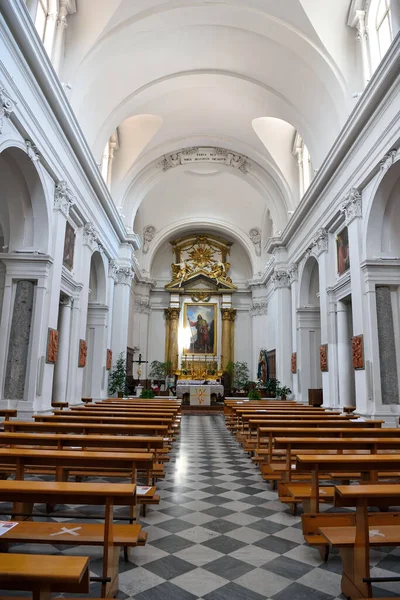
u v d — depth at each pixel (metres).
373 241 9.33
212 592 2.79
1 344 8.56
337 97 10.70
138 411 7.80
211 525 4.08
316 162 13.05
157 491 5.35
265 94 13.13
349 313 11.73
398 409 8.70
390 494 2.36
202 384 21.27
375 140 8.75
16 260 8.84
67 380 11.24
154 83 12.77
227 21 10.77
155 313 25.88
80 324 11.73
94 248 13.12
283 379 16.80
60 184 9.43
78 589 1.69
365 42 9.83
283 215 17.59
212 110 15.17
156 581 2.93
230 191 23.09
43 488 2.30
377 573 3.04
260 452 5.89
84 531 2.85
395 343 9.03
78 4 9.62
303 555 3.38
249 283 24.56
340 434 5.02
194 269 26.09
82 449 5.20
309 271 14.92
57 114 8.89
